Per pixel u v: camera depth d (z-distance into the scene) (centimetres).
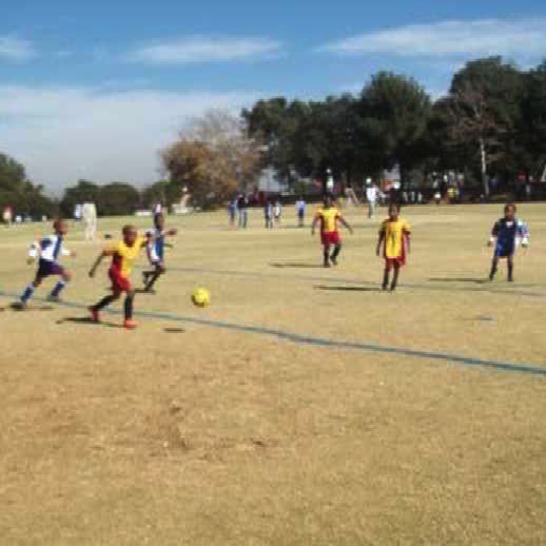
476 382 1005
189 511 657
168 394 984
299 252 2988
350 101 10294
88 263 2748
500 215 5319
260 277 2200
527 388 973
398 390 977
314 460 756
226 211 9506
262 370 1093
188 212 9694
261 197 10088
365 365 1108
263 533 616
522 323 1393
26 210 10569
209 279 2177
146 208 10875
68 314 1614
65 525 638
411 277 2109
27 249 3694
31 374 1098
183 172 11288
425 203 8238
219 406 928
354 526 623
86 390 1011
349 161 10312
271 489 695
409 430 829
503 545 588
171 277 2242
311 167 10744
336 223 2464
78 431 855
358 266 2419
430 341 1255
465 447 777
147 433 845
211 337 1331
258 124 11994
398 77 9612
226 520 640
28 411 929
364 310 1580
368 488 690
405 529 616
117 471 745
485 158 8881
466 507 649
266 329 1393
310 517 640
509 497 665
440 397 942
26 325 1491
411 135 9488
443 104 9369
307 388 995
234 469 742
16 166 12169
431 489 684
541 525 616
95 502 679
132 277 2270
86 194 10662
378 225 4512
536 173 8931
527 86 8706
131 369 1114
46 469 753
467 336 1287
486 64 9081
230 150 11281
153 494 693
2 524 643
